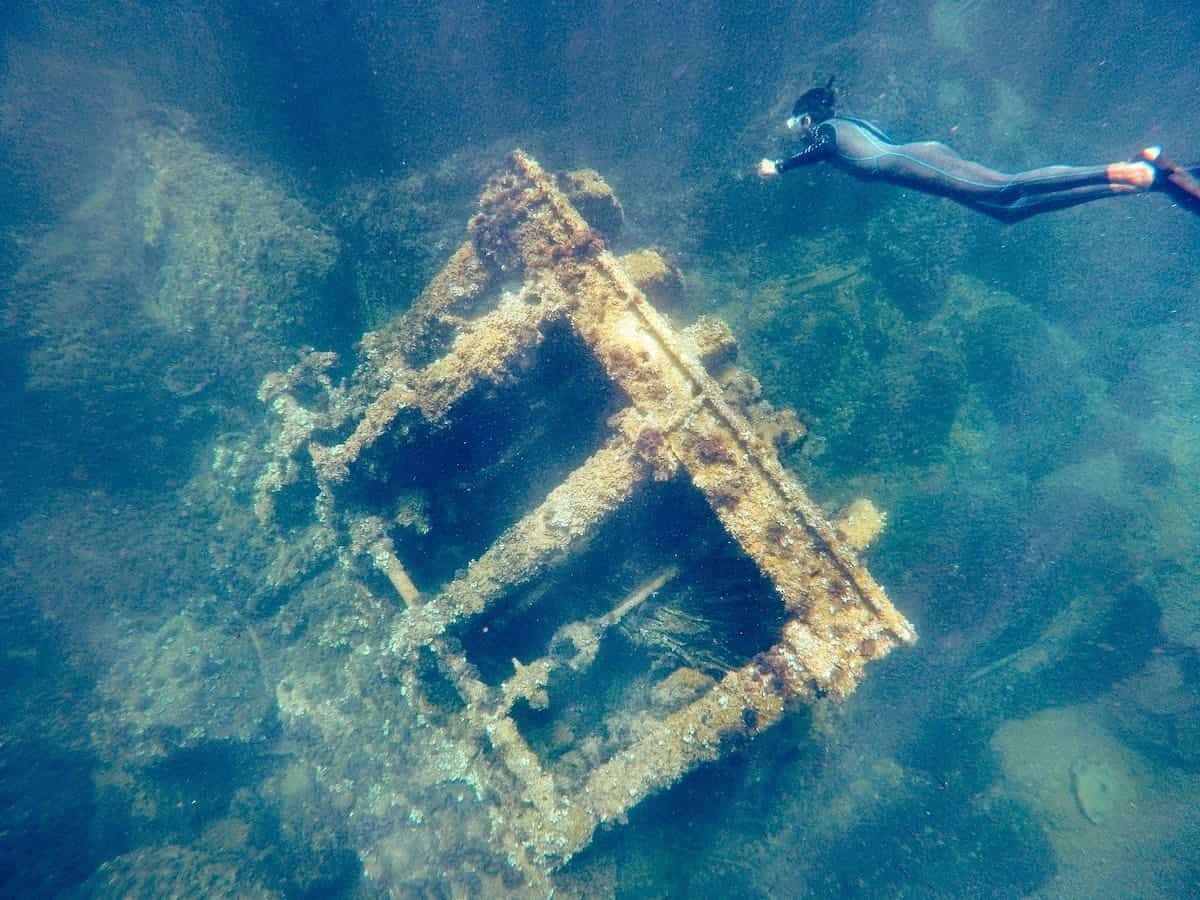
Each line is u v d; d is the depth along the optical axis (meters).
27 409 8.50
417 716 6.50
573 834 4.66
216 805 8.23
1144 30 12.71
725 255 10.32
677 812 6.25
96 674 8.46
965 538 9.89
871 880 8.24
